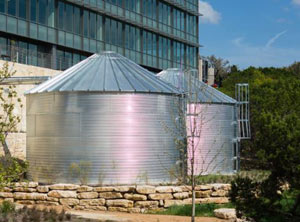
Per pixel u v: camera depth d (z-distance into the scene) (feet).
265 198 43.50
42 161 68.28
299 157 41.65
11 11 117.39
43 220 46.57
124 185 64.23
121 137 65.31
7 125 46.19
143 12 168.04
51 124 67.62
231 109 89.30
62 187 61.52
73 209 60.29
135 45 165.07
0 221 44.29
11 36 120.78
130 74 71.36
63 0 133.59
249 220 44.62
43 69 109.40
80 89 65.67
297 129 43.11
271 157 42.55
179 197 61.21
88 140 65.31
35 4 124.77
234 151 89.30
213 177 74.59
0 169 44.83
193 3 196.44
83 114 65.77
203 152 83.76
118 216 53.57
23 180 67.77
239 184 44.09
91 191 60.95
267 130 43.37
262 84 145.59
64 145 66.33
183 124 66.90
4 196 63.00
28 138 71.31
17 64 100.27
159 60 177.88
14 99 94.22
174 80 89.86
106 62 74.43
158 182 66.44
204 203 62.18
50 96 68.03
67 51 139.85
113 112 65.46
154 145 66.80
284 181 43.96
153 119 67.10
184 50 194.29
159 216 55.11
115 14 151.43
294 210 44.50
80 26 140.87
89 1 142.10
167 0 178.70
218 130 85.97
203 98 84.84
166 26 180.86
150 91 67.10
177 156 69.10
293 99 115.14
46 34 127.95
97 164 64.90
